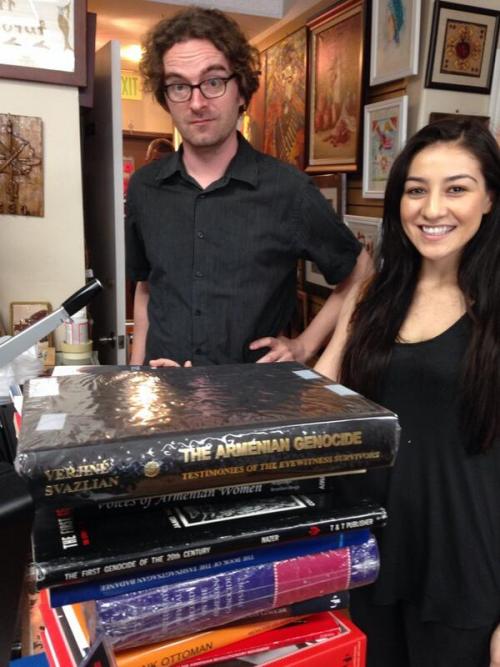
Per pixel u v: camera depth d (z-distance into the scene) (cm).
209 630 49
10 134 177
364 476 99
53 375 59
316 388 55
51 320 60
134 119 466
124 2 288
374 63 227
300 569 49
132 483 40
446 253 94
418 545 98
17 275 187
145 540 44
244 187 137
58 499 39
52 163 184
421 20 198
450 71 198
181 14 126
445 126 94
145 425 43
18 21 171
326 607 53
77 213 189
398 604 106
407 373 98
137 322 169
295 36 302
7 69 172
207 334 140
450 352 95
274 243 139
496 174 93
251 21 313
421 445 97
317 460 45
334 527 48
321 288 285
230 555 47
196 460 42
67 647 50
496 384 91
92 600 44
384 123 221
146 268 163
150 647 46
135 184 147
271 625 51
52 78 177
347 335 113
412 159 97
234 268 138
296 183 137
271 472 44
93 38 184
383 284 106
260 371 62
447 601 95
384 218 106
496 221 95
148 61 133
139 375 59
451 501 94
